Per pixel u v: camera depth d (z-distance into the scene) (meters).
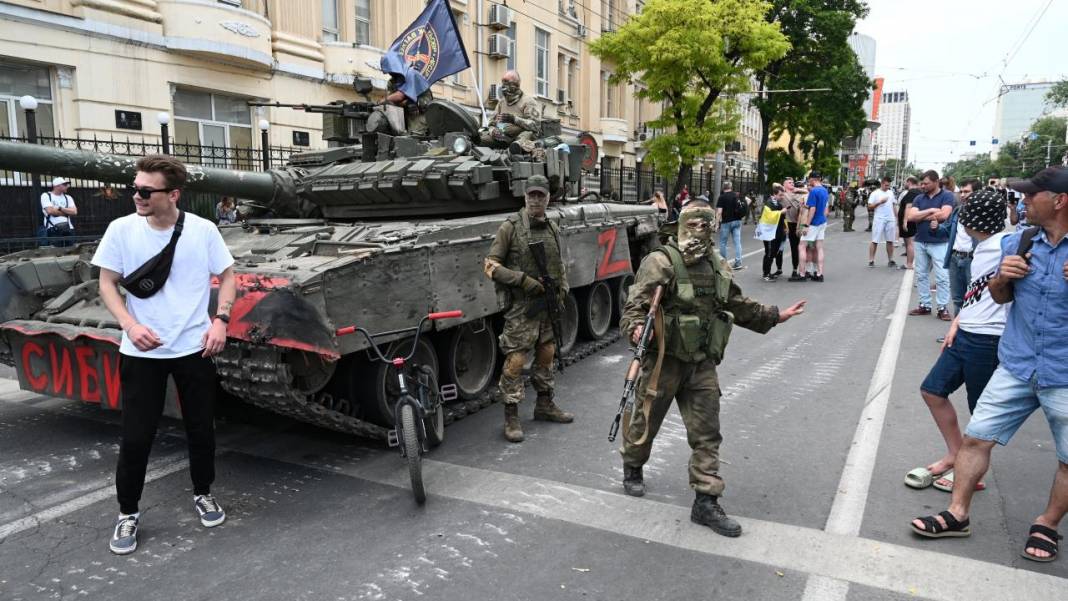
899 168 141.50
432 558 3.94
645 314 4.09
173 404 5.13
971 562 3.80
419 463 4.54
